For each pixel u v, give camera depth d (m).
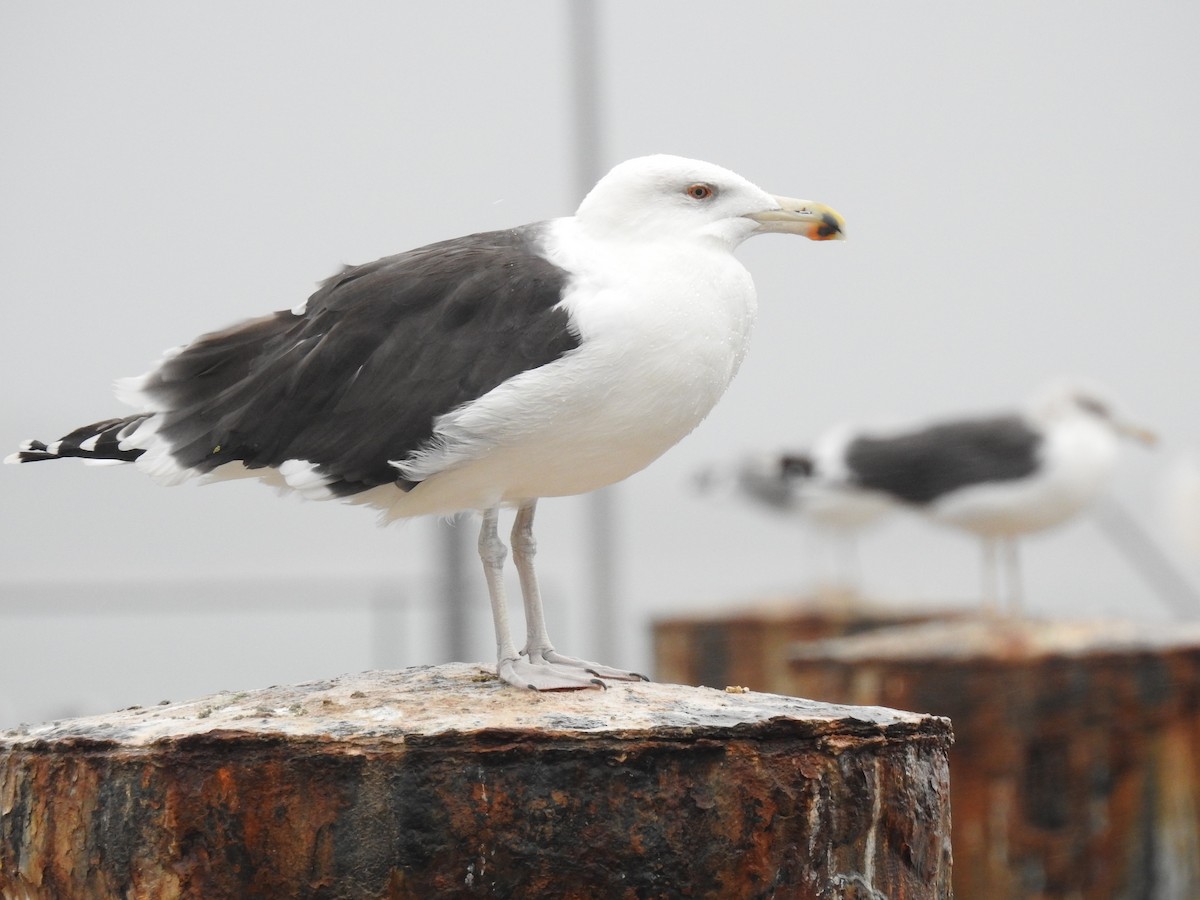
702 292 10.84
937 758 10.19
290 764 9.07
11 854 9.68
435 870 9.09
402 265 10.91
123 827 9.19
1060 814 19.64
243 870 9.11
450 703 9.91
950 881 10.56
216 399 10.98
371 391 10.52
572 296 10.55
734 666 28.92
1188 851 19.84
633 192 11.06
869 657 20.45
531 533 11.70
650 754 9.22
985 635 21.42
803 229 11.35
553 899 9.19
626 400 10.54
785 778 9.40
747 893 9.36
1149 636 20.94
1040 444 28.45
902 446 30.05
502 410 10.30
